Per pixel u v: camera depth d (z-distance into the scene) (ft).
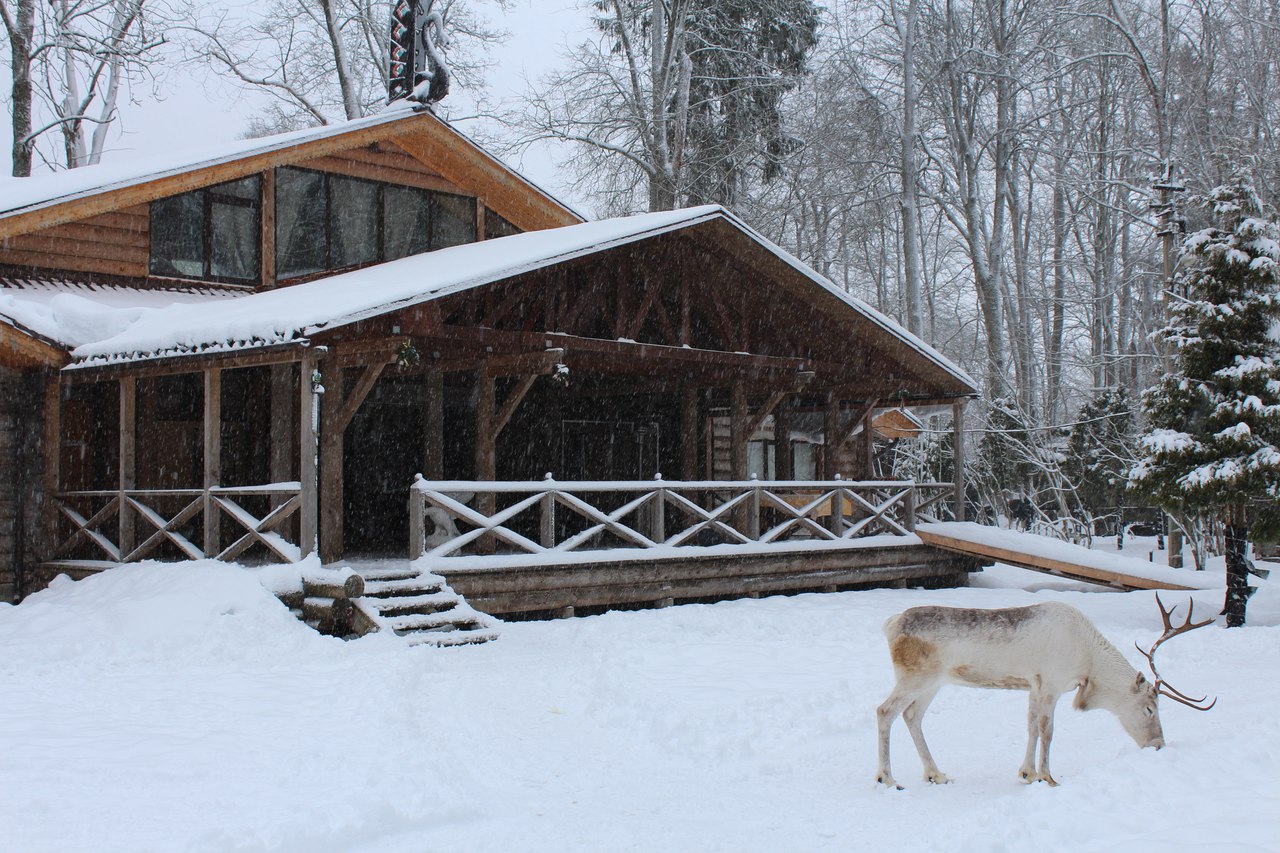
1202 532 65.62
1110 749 22.89
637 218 49.60
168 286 52.34
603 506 63.62
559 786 20.98
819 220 120.67
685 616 41.50
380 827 17.99
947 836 16.65
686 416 57.47
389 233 59.00
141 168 52.21
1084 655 20.30
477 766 22.20
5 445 47.11
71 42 80.12
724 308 52.49
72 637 34.76
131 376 44.34
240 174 53.36
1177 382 46.14
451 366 46.85
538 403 61.52
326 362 40.63
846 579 52.95
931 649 20.17
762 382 57.00
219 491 40.83
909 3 98.32
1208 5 98.07
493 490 41.98
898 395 62.44
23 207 47.29
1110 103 116.88
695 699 27.76
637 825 18.44
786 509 51.93
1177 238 63.05
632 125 99.66
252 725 24.62
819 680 30.17
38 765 21.07
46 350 45.65
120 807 18.58
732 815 18.93
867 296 147.33
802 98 115.75
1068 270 124.06
